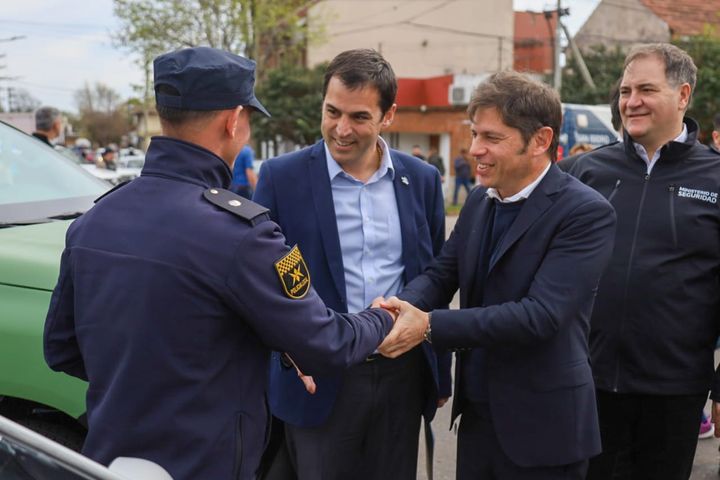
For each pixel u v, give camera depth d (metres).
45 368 2.21
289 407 2.23
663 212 2.38
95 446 1.44
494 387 1.97
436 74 31.67
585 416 1.93
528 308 1.83
